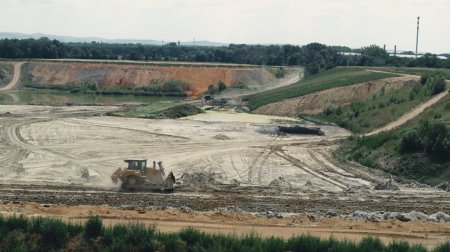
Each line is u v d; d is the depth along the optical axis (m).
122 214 28.67
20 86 133.75
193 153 56.47
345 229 27.34
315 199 36.16
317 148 61.19
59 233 21.89
